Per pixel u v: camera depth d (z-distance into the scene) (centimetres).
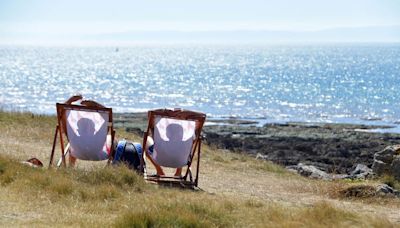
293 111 9138
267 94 12244
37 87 13788
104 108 1606
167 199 1288
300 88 13750
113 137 1622
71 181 1398
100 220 1134
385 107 9725
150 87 14125
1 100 10338
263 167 2322
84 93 12362
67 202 1265
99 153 1619
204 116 1645
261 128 6188
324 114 8738
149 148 1694
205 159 2295
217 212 1189
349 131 5991
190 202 1234
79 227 1078
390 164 2048
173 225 1091
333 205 1369
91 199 1312
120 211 1209
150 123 1641
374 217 1262
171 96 11806
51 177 1413
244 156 2597
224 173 2073
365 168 2575
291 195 1662
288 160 4566
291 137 5469
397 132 6394
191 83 15500
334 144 5084
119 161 1617
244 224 1159
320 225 1152
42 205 1234
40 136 2352
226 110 9338
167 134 1628
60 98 11162
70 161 1662
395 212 1438
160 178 1653
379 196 1617
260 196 1588
